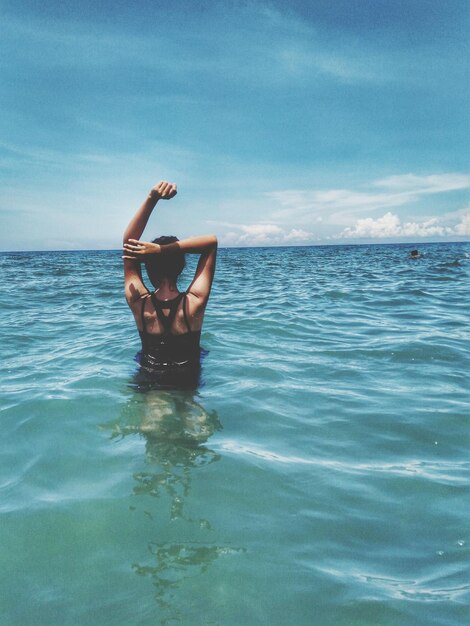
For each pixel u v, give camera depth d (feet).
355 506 7.95
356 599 5.86
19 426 11.10
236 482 8.55
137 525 7.27
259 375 15.31
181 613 5.58
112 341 20.53
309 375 15.57
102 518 7.43
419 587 6.10
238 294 40.68
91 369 15.88
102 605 5.71
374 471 9.19
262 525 7.34
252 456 9.59
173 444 10.05
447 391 14.10
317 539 7.04
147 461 9.29
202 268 11.64
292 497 8.15
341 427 11.34
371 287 45.01
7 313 30.81
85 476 8.75
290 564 6.47
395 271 68.33
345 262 105.19
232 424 11.26
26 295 42.11
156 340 11.85
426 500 8.18
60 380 14.67
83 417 11.46
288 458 9.61
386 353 18.53
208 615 5.56
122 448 9.84
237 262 119.75
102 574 6.23
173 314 11.55
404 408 12.65
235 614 5.58
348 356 18.06
